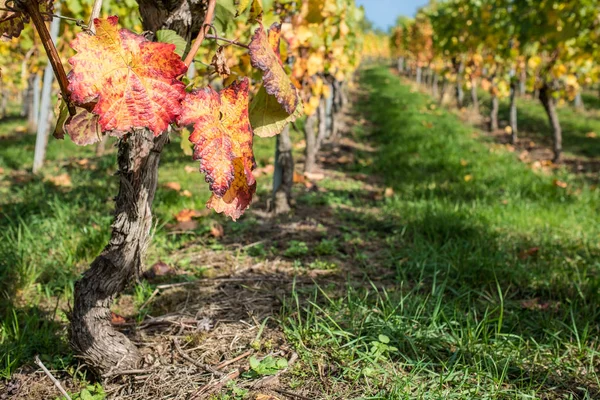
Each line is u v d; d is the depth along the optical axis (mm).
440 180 7008
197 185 6434
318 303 2873
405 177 7418
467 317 2633
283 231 4523
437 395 1984
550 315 2793
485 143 11891
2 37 1393
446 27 15305
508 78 13352
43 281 3301
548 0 7301
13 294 3018
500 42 10883
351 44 9219
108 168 7996
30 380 2180
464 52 14836
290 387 2061
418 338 2398
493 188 6465
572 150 11625
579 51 8820
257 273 3465
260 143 10195
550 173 8164
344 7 5977
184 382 2111
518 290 3189
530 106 18812
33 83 14562
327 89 5945
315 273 3451
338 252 3938
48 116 8125
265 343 2383
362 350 2355
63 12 7172
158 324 2662
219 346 2408
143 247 2035
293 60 5293
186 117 1055
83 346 2096
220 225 4500
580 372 2285
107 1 6582
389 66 52906
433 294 2969
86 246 3713
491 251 3750
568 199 5875
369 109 19172
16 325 2439
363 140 12461
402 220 4758
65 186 6520
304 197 5859
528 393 2053
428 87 29531
